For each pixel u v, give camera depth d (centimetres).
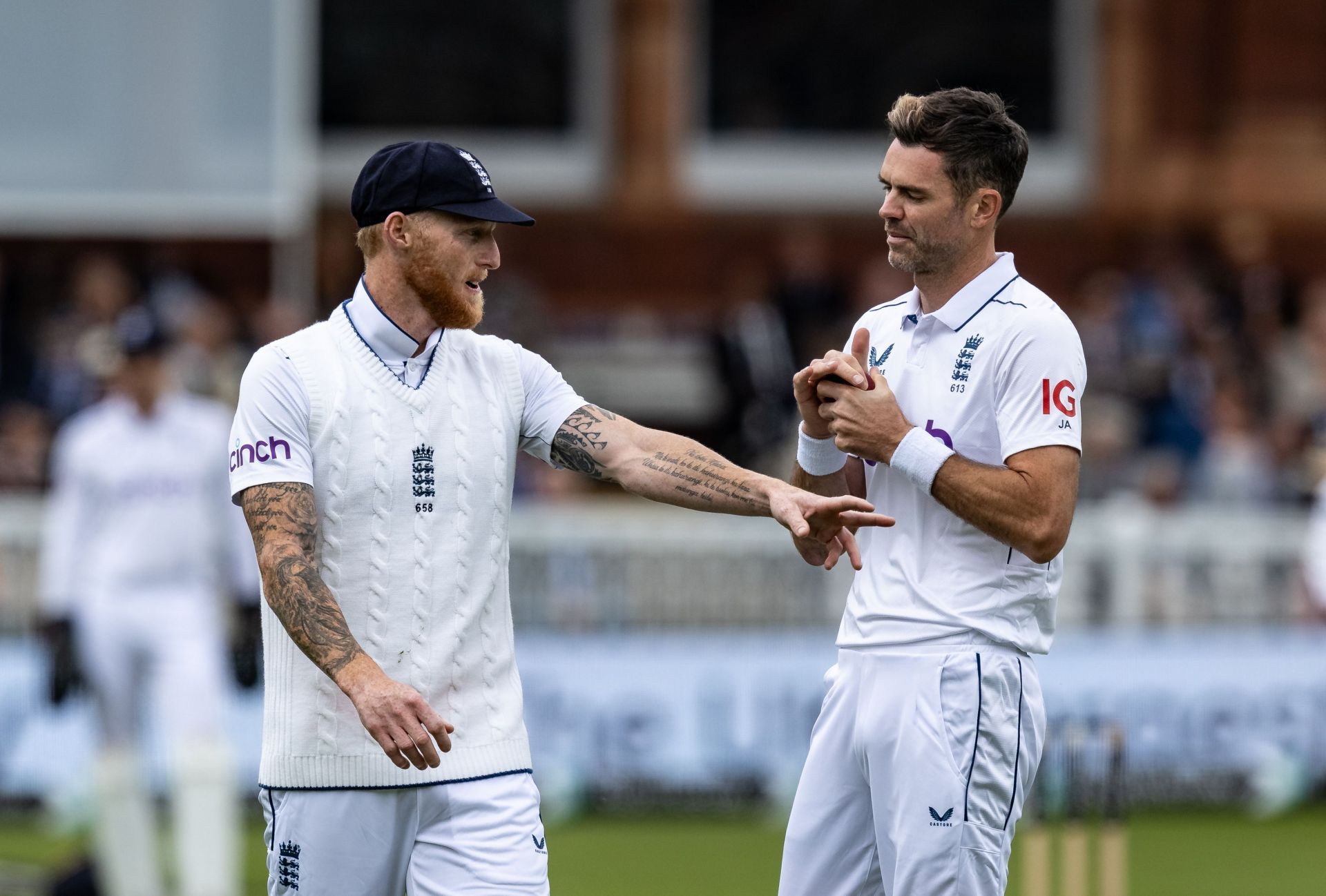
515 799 1366
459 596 1355
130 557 2670
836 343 4028
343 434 1332
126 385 2673
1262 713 3362
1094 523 3353
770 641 3300
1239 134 5234
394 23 5378
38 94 3198
